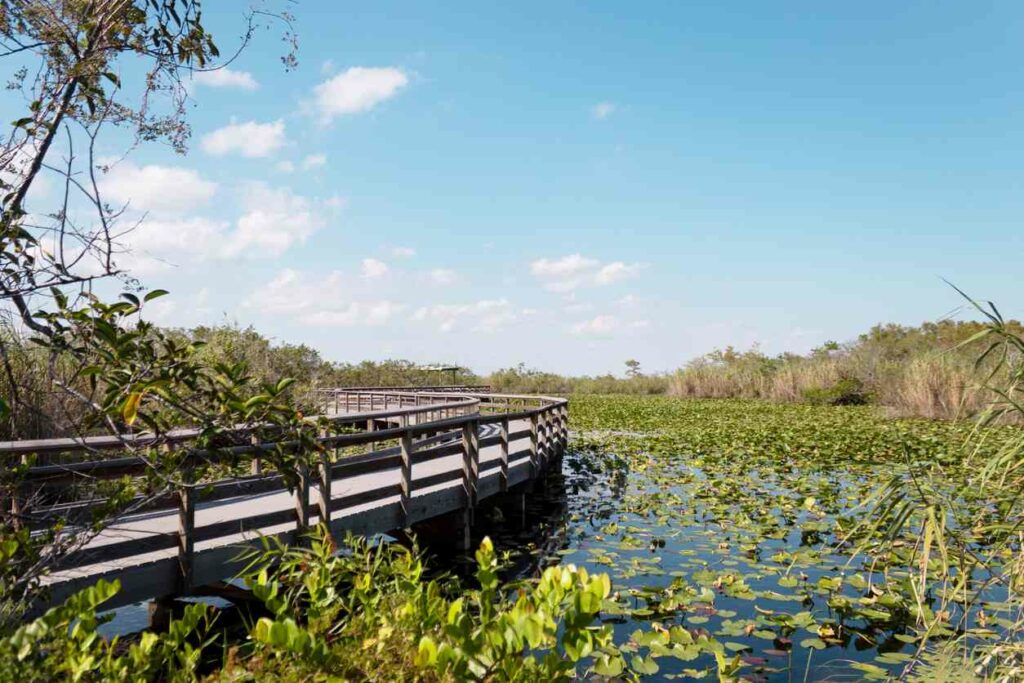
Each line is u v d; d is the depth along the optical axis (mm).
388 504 6465
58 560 3643
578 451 14602
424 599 2807
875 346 28641
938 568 5863
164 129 4598
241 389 3846
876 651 4664
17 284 3826
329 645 2707
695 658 4578
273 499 6781
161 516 5863
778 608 5500
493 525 8852
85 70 4164
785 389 28172
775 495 9695
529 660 2570
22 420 5523
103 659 2344
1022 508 3748
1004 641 3713
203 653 4520
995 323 3479
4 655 2074
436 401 16484
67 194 4039
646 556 6980
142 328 3496
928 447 13406
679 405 26141
